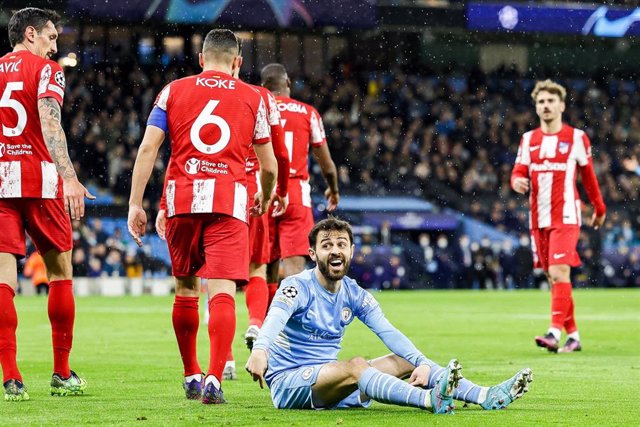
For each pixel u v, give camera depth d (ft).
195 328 70.13
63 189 68.90
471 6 367.25
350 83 432.66
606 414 61.00
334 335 63.41
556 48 464.65
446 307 225.97
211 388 65.05
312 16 340.18
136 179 66.85
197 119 66.64
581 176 122.52
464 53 458.50
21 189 68.95
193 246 67.51
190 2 328.29
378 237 389.80
